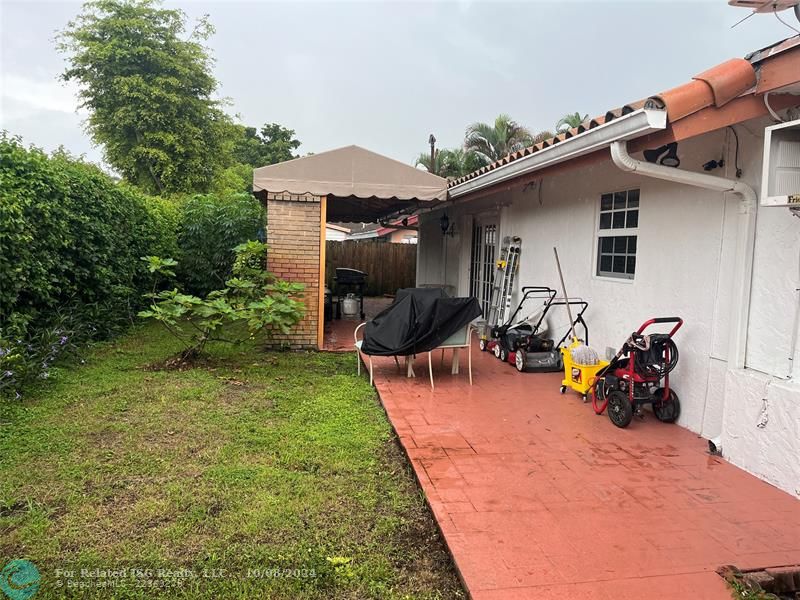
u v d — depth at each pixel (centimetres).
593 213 612
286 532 291
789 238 349
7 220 512
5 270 522
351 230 2925
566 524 296
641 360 446
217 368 634
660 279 488
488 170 636
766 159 317
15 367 487
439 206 1065
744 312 379
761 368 371
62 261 656
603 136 392
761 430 356
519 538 280
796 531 292
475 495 328
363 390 562
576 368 535
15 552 266
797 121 304
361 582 252
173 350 723
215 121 2058
